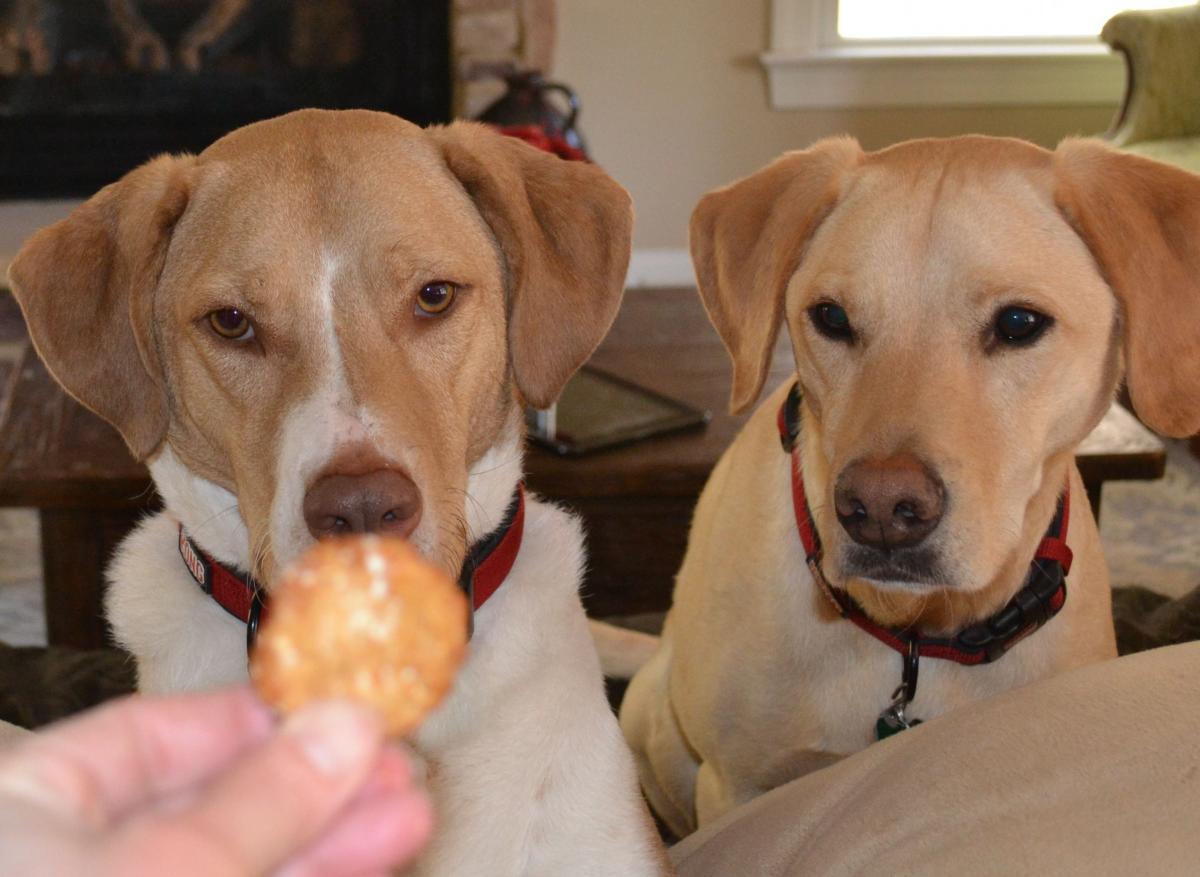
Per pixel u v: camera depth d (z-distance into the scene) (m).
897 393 0.82
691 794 1.11
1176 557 1.87
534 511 0.83
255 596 0.74
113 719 0.35
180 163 0.78
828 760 0.97
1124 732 0.55
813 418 0.90
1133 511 1.99
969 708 0.62
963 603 0.89
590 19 2.82
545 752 0.76
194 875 0.30
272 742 0.33
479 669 0.75
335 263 0.72
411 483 0.68
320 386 0.71
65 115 2.79
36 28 2.74
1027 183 0.86
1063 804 0.53
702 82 2.87
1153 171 0.88
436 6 2.75
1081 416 0.87
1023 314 0.83
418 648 0.35
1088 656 0.95
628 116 2.88
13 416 1.45
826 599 0.92
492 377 0.77
